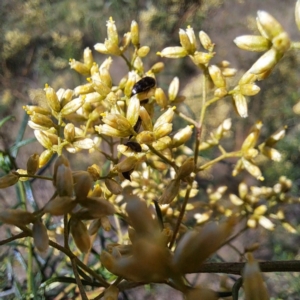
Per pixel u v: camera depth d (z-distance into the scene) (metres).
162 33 0.47
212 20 0.49
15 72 0.46
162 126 0.10
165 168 0.14
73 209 0.08
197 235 0.06
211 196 0.16
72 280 0.11
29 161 0.10
